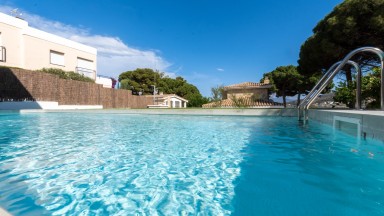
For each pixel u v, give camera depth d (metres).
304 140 3.98
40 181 2.11
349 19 10.12
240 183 2.02
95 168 2.54
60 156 3.06
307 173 2.23
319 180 2.03
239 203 1.62
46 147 3.65
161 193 1.85
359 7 9.95
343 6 10.84
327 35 11.62
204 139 4.38
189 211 1.53
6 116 9.57
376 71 7.41
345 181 1.98
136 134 5.04
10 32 16.56
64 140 4.30
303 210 1.47
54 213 1.50
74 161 2.81
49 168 2.52
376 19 9.48
